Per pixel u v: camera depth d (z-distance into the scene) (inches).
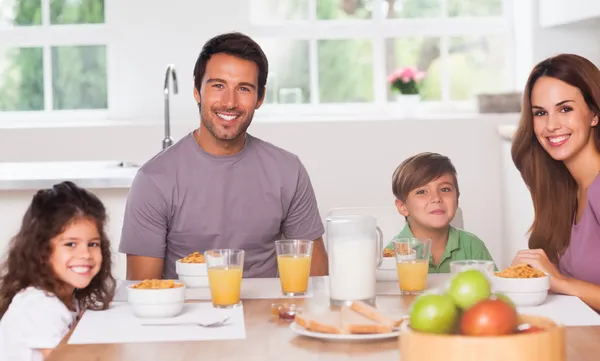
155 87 192.2
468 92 199.0
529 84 89.5
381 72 198.4
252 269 95.6
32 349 67.4
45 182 132.5
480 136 186.1
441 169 101.5
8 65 196.9
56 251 70.6
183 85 191.6
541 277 70.2
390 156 186.4
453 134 186.2
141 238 93.2
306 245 75.9
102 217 72.9
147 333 62.5
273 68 197.8
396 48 199.0
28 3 196.7
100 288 74.5
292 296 75.3
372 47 198.4
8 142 184.7
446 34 197.9
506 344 42.9
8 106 197.3
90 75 195.9
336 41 198.5
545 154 90.4
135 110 193.5
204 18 191.2
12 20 196.7
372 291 69.9
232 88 90.0
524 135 90.9
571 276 86.4
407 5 198.7
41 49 196.4
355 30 197.8
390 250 85.8
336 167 186.7
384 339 59.0
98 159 185.5
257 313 68.7
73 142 185.2
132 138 185.3
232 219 94.0
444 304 45.9
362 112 197.8
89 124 186.7
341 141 186.1
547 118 87.7
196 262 80.8
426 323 45.6
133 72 192.2
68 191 72.2
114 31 192.5
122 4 191.8
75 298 74.2
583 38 184.2
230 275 70.5
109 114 194.4
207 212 93.3
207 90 90.7
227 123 90.6
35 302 68.9
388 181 186.7
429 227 102.0
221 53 90.2
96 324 65.6
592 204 84.4
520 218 170.6
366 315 60.5
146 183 92.7
